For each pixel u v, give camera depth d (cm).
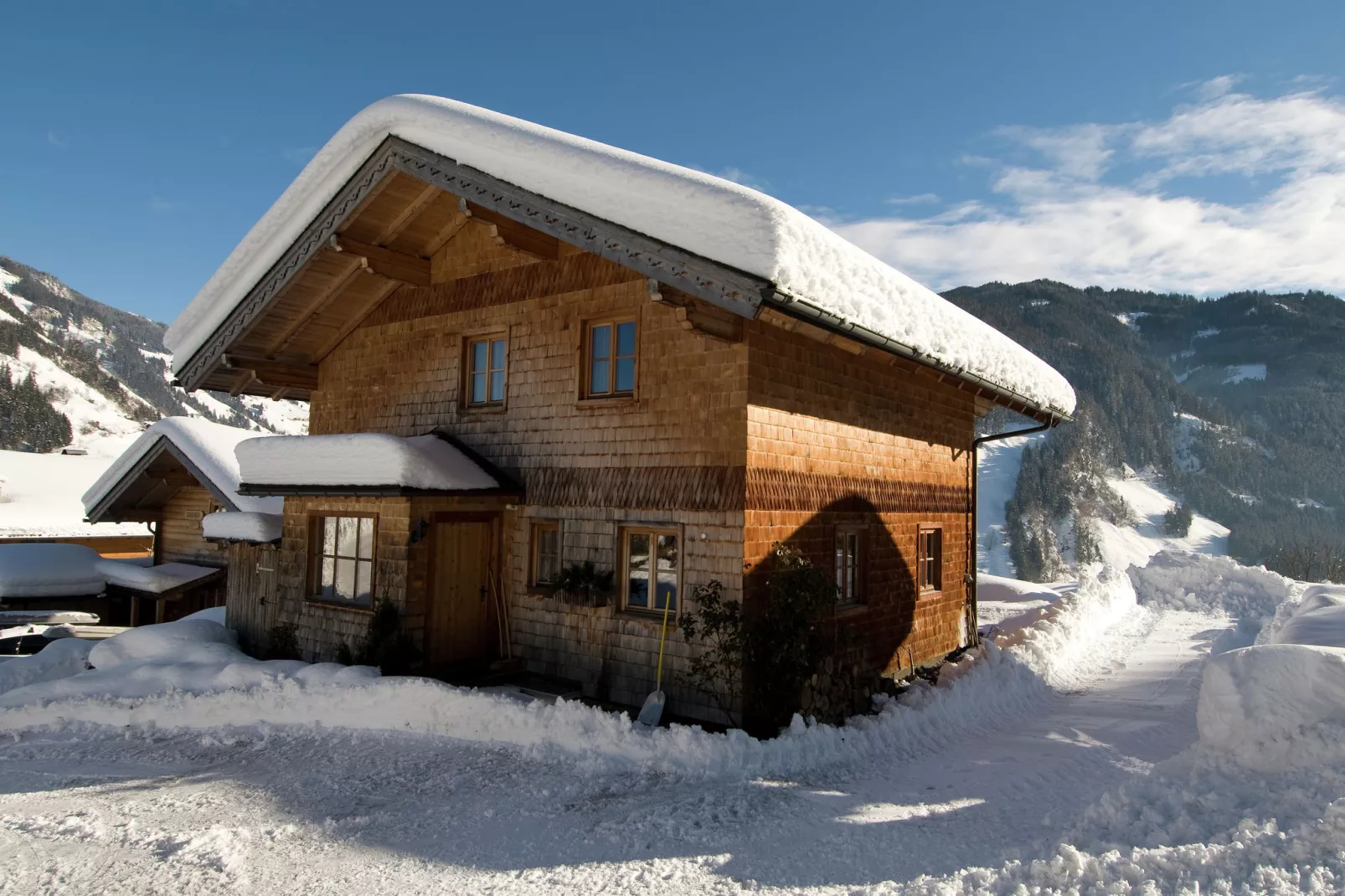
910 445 1158
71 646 1188
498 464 1036
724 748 688
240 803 640
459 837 563
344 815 609
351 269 1132
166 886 495
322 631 1039
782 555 846
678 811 590
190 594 1859
